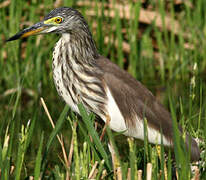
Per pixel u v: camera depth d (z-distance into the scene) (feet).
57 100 39.99
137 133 28.96
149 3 51.55
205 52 49.52
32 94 43.11
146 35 49.19
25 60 44.96
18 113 39.01
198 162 27.40
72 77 28.19
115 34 48.21
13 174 26.89
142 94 29.22
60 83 28.86
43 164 23.16
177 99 39.47
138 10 47.50
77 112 28.78
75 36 28.22
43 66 45.21
